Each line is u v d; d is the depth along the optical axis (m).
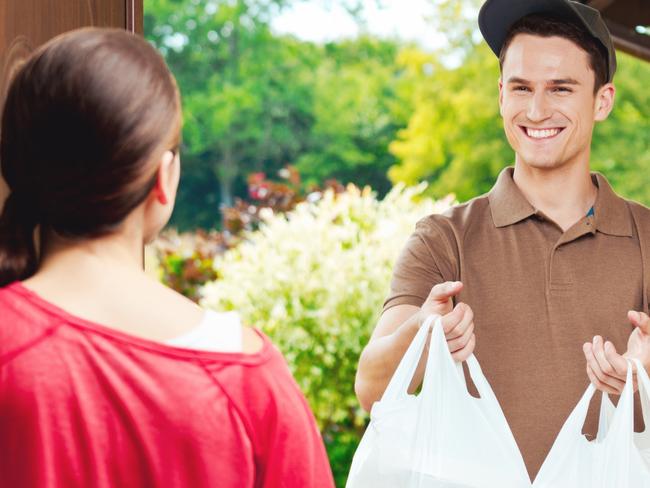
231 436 1.28
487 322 2.42
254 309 6.14
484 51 15.25
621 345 2.38
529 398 2.36
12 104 1.30
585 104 2.45
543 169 2.46
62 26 2.10
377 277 5.98
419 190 6.64
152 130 1.30
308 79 20.64
